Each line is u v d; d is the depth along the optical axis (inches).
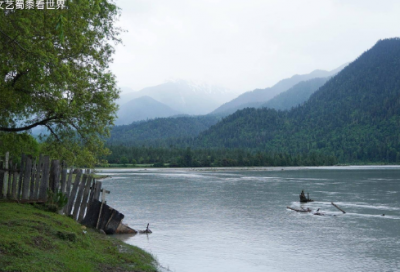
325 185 2576.3
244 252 720.3
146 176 3971.5
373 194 1937.7
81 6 582.6
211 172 5196.9
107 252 524.7
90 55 703.7
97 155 867.4
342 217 1182.3
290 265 643.5
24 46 484.7
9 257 363.9
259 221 1090.7
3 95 531.2
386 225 1040.8
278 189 2255.2
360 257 701.9
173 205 1444.4
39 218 536.1
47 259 389.4
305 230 959.6
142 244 749.9
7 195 633.0
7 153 637.9
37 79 516.4
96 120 743.7
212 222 1060.5
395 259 690.2
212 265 625.0
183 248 732.0
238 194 1920.5
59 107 620.7
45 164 641.0
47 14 524.1
